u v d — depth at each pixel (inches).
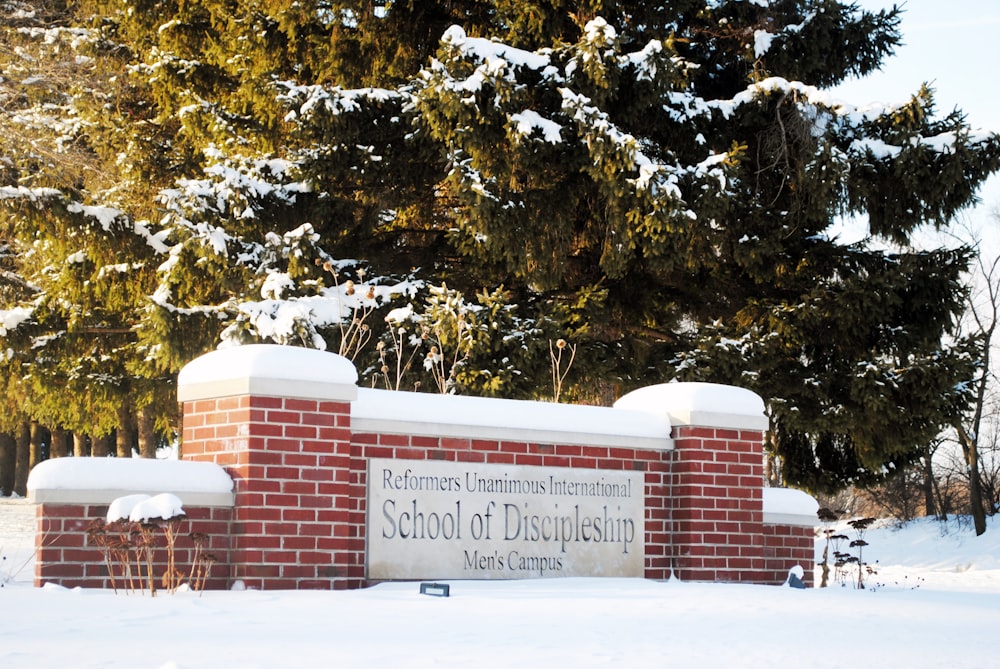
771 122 722.8
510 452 375.6
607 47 652.7
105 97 898.1
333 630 227.8
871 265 767.1
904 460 824.9
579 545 387.5
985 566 1222.9
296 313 585.0
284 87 707.4
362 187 717.3
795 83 698.8
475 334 639.8
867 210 736.3
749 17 777.6
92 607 251.6
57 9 1063.0
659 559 406.6
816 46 764.6
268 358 327.6
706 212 666.2
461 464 364.8
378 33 746.8
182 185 676.1
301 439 329.7
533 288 745.6
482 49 647.8
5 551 683.4
